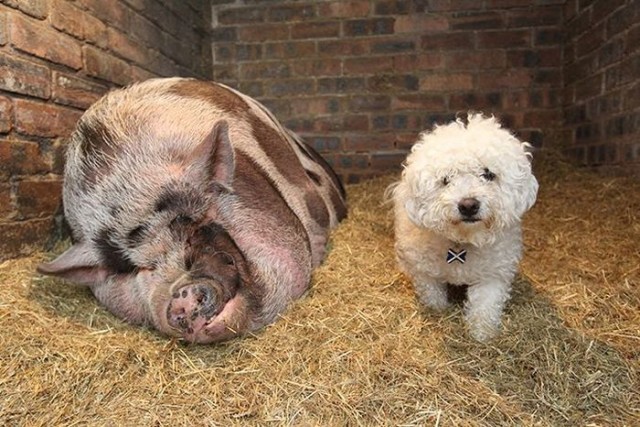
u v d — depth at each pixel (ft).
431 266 6.32
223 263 6.10
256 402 5.06
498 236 5.91
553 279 7.53
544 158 14.38
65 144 8.51
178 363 5.66
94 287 6.72
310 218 8.38
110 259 6.31
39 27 7.81
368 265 8.16
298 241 7.23
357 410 4.92
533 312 6.51
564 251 8.66
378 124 15.52
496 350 5.85
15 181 7.44
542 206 11.14
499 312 6.24
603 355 5.80
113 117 6.96
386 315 6.49
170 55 12.77
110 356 5.62
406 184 5.98
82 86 8.98
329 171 11.82
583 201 11.08
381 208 12.28
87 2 9.07
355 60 15.34
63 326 6.15
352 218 11.47
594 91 12.96
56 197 8.33
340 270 7.94
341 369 5.46
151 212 6.14
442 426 4.77
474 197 5.37
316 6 15.25
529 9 14.69
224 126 6.18
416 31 15.05
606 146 12.39
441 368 5.51
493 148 5.53
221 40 15.72
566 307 6.70
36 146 7.86
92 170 6.55
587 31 13.25
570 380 5.46
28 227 7.72
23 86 7.49
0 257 7.23
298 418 4.85
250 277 6.37
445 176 5.59
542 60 14.84
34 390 5.09
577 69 13.91
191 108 7.32
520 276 7.59
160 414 4.92
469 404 5.03
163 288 5.88
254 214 6.72
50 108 8.13
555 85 14.92
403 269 6.89
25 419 4.83
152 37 11.75
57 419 4.84
